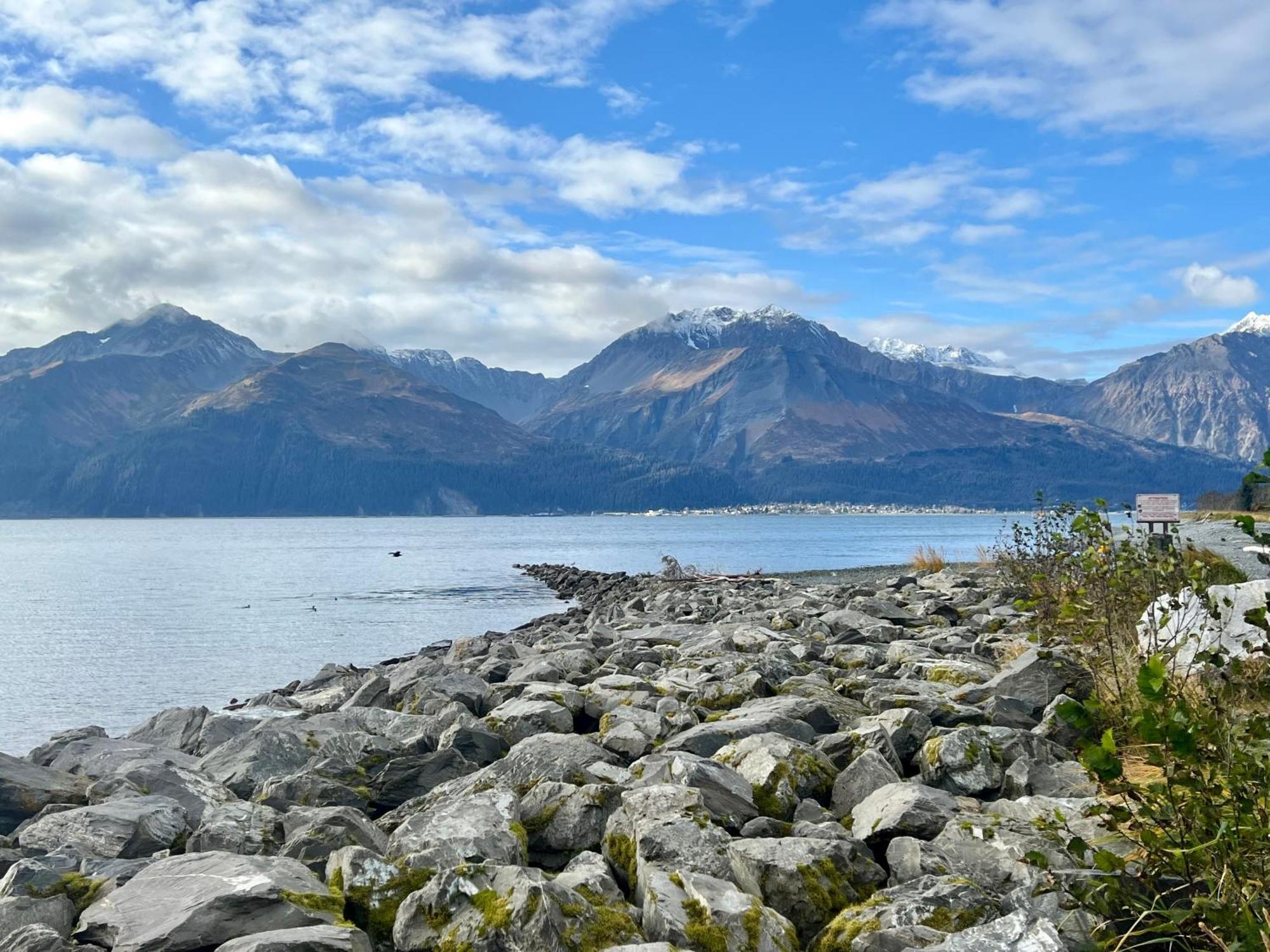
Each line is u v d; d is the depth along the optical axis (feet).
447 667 56.29
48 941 16.69
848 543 381.40
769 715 30.83
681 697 37.78
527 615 137.90
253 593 179.52
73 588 193.36
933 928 16.62
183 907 17.10
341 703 52.54
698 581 136.26
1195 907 13.76
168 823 24.21
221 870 18.51
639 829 20.34
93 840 22.71
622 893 19.11
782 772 24.50
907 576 95.45
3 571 254.06
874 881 19.38
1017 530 66.90
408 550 382.42
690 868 19.27
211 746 38.88
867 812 22.25
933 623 61.36
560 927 16.55
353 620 132.05
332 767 28.81
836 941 17.01
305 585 198.29
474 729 31.99
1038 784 23.99
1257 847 13.83
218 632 119.44
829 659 46.37
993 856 19.08
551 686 38.50
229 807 24.66
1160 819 14.84
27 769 29.32
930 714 31.04
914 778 25.40
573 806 22.74
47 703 75.77
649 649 54.08
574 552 350.64
